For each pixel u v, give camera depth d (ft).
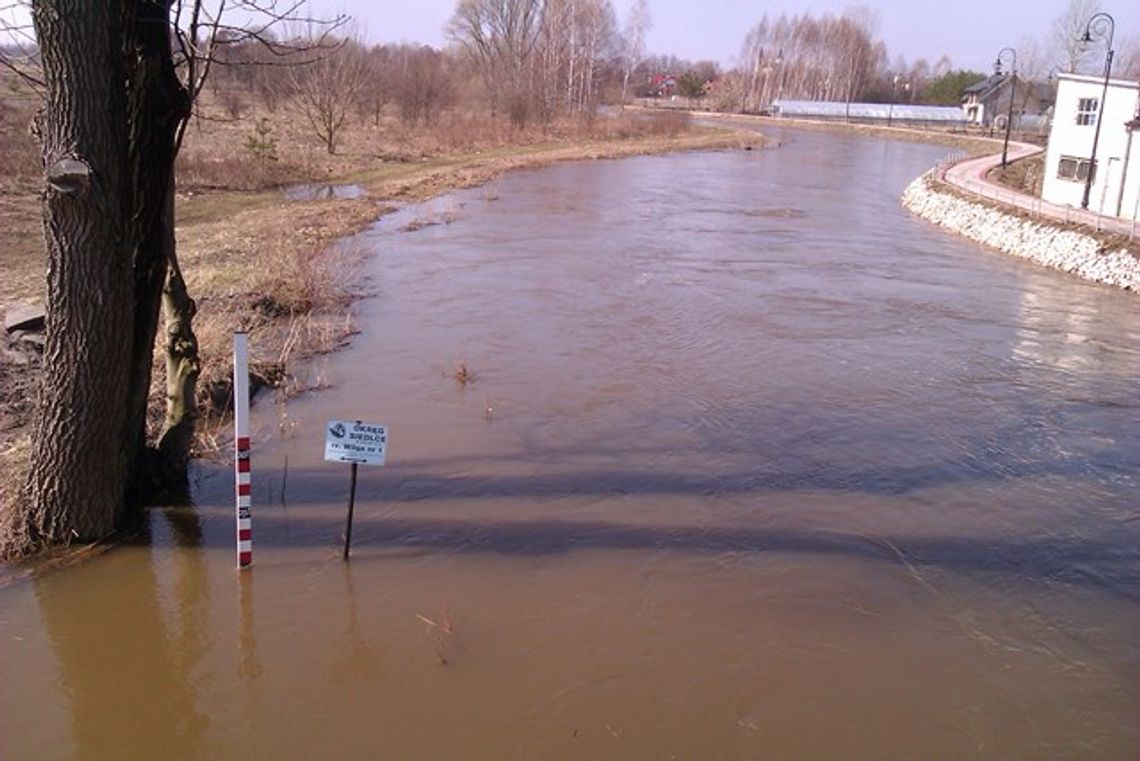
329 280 48.91
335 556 21.81
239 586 20.34
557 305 48.98
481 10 218.38
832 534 24.38
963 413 34.99
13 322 34.91
